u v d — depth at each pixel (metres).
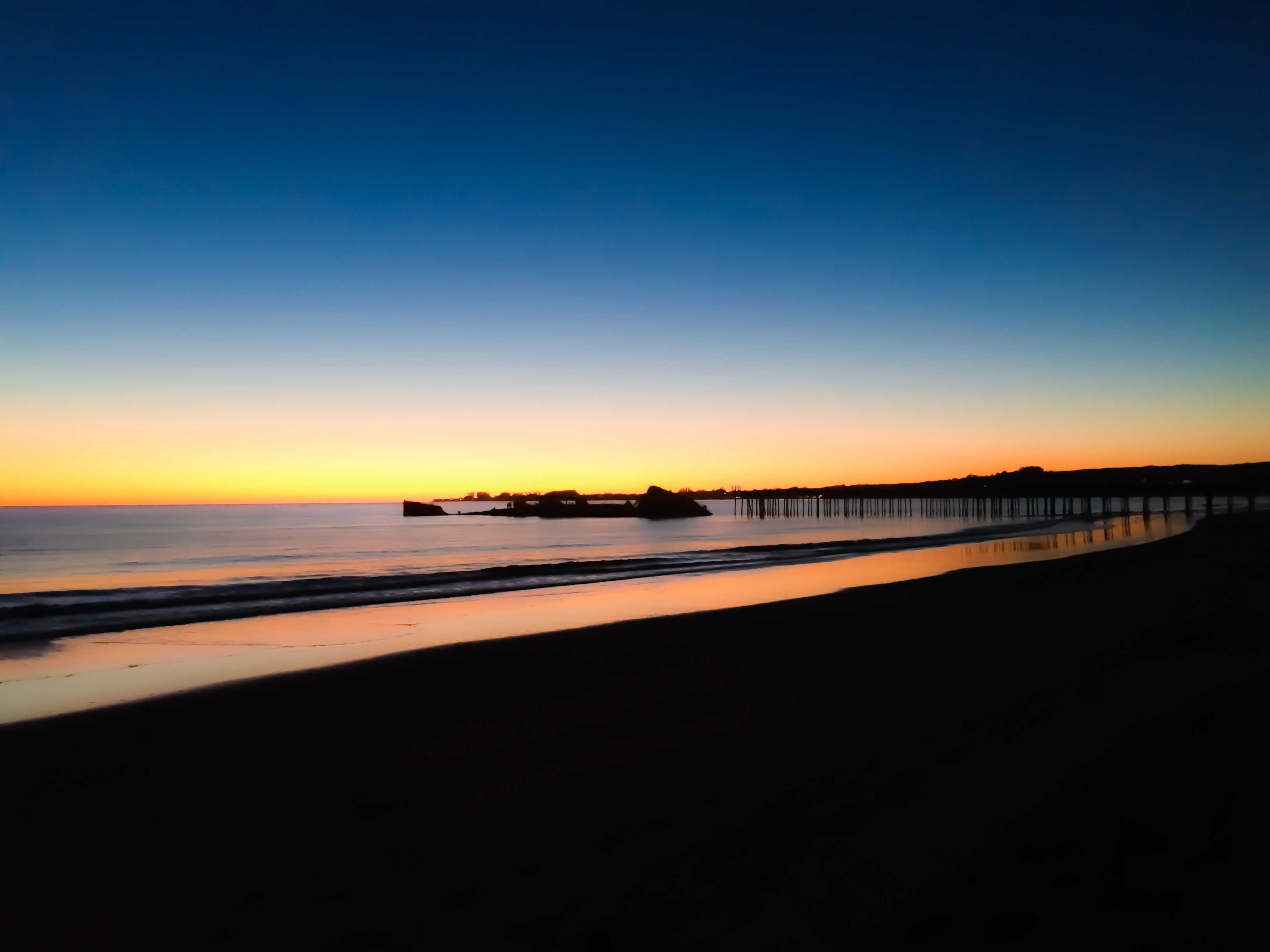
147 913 3.90
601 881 3.96
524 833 4.67
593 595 19.94
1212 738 4.99
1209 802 4.07
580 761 6.02
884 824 4.32
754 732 6.52
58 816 5.24
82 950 3.56
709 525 83.00
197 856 4.57
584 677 9.33
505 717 7.58
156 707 8.15
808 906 3.51
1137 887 3.35
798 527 70.56
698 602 18.42
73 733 7.21
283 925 3.72
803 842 4.20
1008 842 3.91
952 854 3.86
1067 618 11.52
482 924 3.61
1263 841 3.60
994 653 9.19
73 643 13.16
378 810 5.20
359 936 3.58
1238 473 120.81
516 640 11.80
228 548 45.34
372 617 16.22
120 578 26.89
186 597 18.95
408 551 41.81
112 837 4.87
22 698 9.28
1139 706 5.95
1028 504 92.56
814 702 7.43
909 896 3.51
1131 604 12.49
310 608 17.53
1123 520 64.94
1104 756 4.91
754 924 3.40
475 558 36.72
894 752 5.59
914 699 7.20
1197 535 34.00
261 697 8.54
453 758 6.27
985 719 6.21
